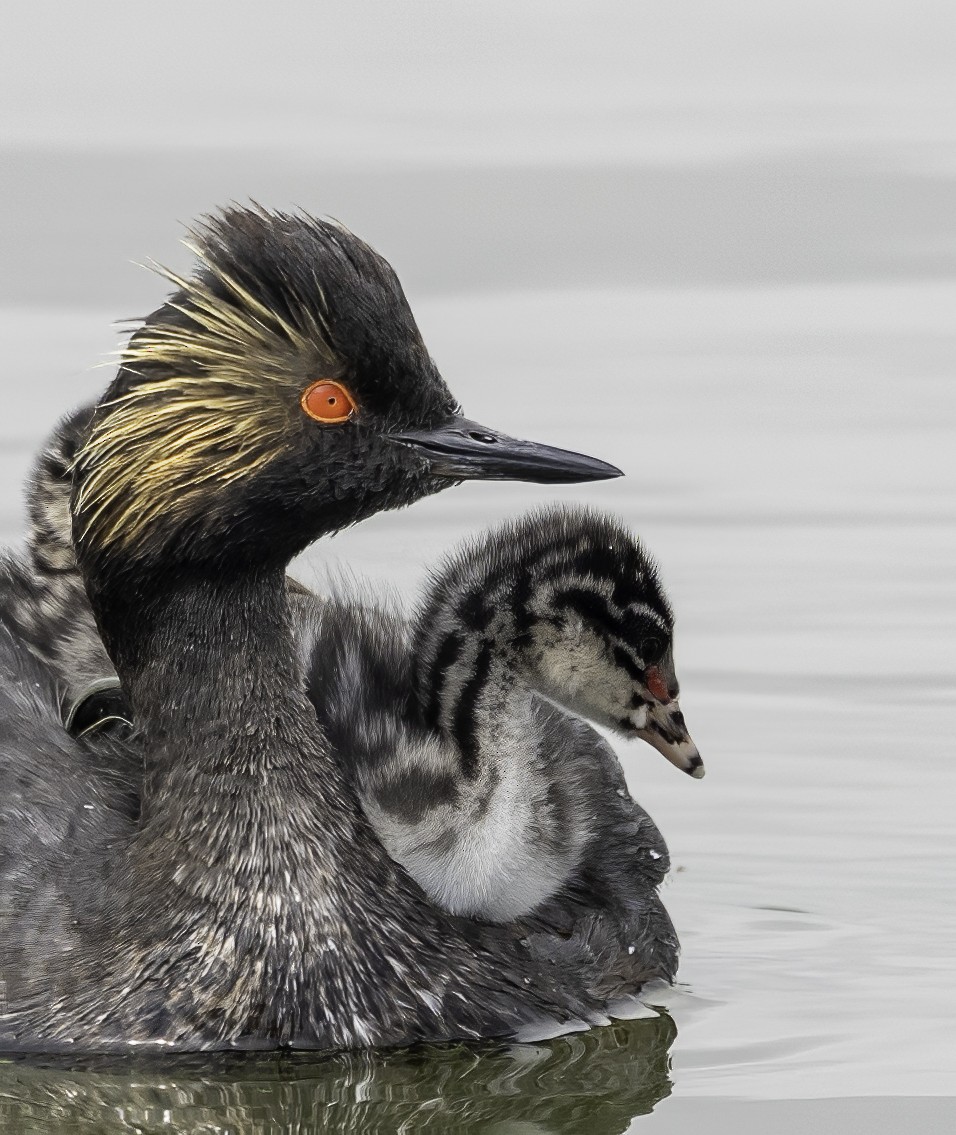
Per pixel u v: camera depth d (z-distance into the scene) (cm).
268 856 1452
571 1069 1436
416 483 1459
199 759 1460
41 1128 1352
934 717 1962
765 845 1798
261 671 1470
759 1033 1498
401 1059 1436
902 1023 1514
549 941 1555
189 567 1445
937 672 2025
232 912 1444
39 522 1692
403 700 1627
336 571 1847
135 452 1419
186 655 1461
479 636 1612
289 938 1442
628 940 1596
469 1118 1375
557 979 1523
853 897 1723
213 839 1452
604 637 1650
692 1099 1395
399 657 1655
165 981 1433
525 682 1634
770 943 1655
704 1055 1462
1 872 1466
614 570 1648
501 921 1567
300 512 1447
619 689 1673
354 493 1448
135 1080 1401
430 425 1462
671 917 1692
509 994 1488
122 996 1431
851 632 2083
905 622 2095
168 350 1413
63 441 1686
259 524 1442
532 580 1630
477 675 1598
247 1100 1388
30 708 1556
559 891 1605
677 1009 1538
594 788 1639
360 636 1652
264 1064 1422
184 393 1411
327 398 1425
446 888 1557
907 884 1738
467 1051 1451
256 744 1462
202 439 1414
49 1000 1432
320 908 1451
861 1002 1551
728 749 1928
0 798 1492
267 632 1473
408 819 1554
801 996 1561
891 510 2266
